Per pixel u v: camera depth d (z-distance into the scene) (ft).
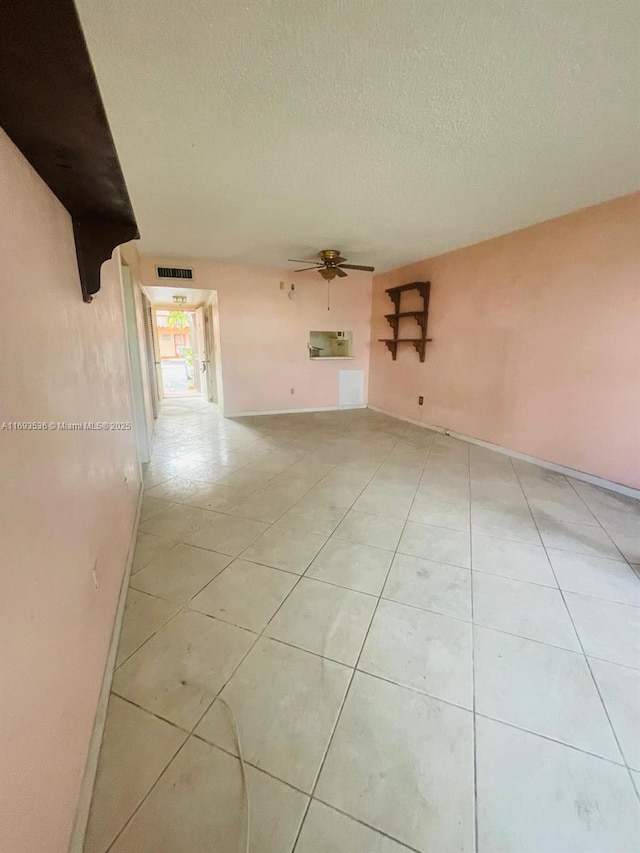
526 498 9.78
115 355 7.25
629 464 9.87
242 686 4.50
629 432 9.80
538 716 4.18
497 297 13.21
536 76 5.04
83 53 1.77
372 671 4.72
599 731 4.03
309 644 5.12
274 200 9.53
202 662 4.82
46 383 3.02
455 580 6.47
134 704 4.26
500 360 13.34
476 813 3.34
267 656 4.92
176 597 6.00
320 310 20.43
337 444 14.76
